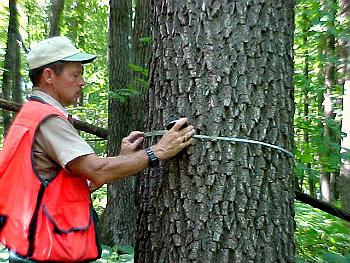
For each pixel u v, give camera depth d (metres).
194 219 2.17
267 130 2.18
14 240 2.02
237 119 2.15
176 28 2.23
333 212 4.04
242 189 2.14
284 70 2.24
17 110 4.77
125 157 2.10
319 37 6.16
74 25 12.74
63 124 2.11
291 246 2.28
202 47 2.17
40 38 14.30
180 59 2.21
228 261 2.13
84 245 2.11
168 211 2.24
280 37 2.23
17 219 2.04
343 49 5.90
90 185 2.45
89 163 2.07
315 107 9.43
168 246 2.24
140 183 2.46
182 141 2.13
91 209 2.21
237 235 2.14
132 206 5.79
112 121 5.64
